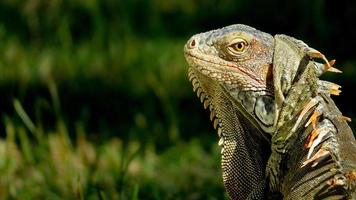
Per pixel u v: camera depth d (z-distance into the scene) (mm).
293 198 9047
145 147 16297
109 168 15555
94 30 22312
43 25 22547
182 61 20719
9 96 19391
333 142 9000
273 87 9391
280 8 22125
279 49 9281
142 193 14352
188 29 22500
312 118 9078
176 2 23547
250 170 9766
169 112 17719
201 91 9891
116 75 20500
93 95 19594
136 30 22391
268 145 9688
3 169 15688
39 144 16109
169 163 15961
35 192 14930
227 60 9469
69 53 21438
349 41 20531
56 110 16672
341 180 8734
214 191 13953
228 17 22656
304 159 9102
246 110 9516
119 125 18078
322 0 20969
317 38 20859
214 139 16875
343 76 18703
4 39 22281
